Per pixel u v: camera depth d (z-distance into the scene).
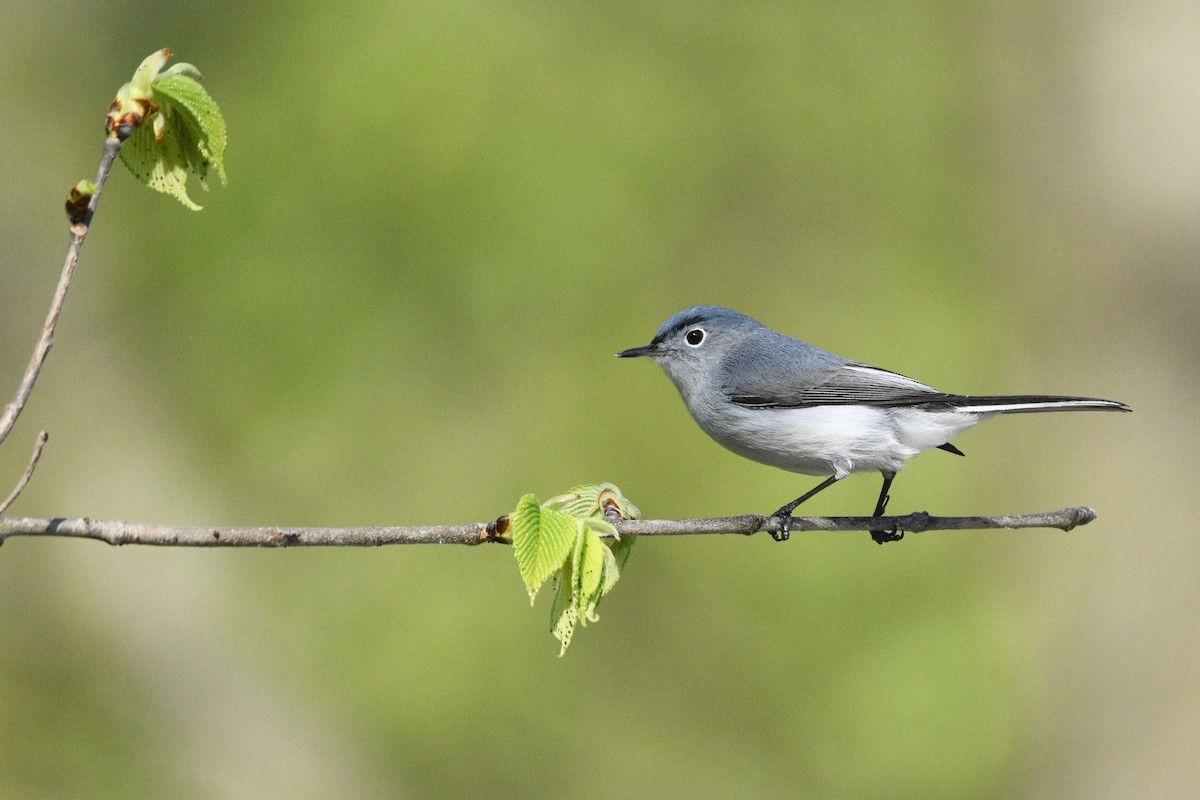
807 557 14.52
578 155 15.34
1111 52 13.88
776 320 15.96
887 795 14.02
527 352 15.00
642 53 16.27
